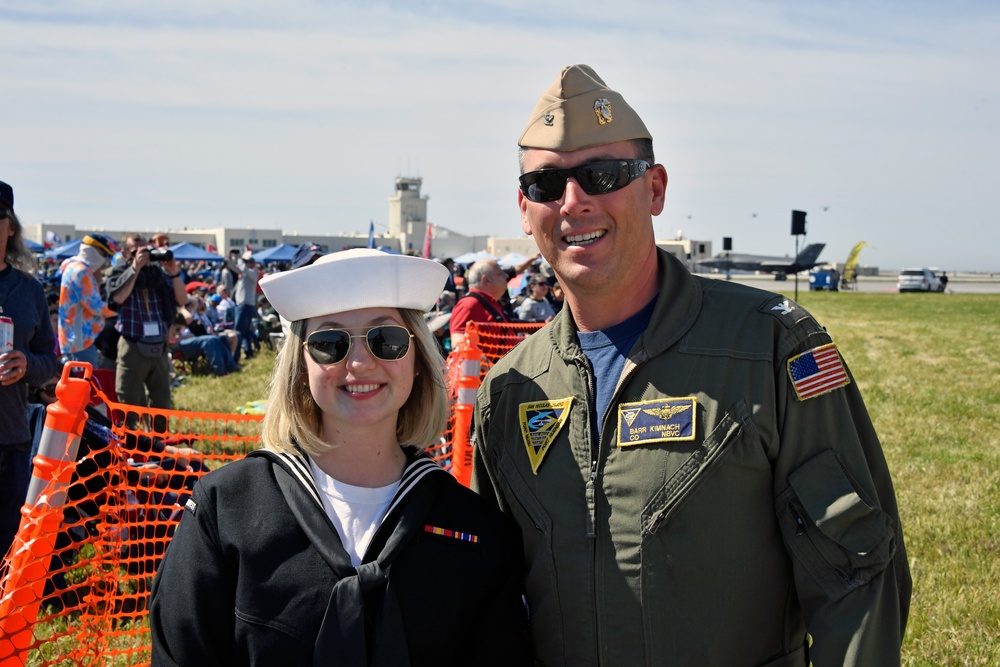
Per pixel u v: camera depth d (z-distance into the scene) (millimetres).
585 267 2211
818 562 2020
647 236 2264
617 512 2115
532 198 2279
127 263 8211
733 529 2064
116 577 3527
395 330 2135
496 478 2418
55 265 29031
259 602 1938
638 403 2150
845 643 1940
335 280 2076
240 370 14203
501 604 2145
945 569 5191
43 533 2459
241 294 16094
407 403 2342
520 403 2355
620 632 2094
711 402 2088
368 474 2184
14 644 2379
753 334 2137
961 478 7348
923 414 10539
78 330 7359
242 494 2057
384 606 1954
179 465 4852
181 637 1943
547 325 2480
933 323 29109
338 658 1867
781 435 2086
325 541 1975
